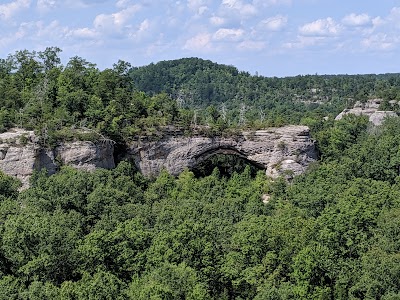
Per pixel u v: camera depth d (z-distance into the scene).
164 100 162.00
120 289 68.50
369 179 132.75
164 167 148.75
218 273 79.38
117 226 86.75
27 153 122.12
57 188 104.06
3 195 105.19
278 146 158.38
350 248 86.62
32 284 68.12
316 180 139.25
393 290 73.88
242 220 103.69
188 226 83.44
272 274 78.19
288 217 99.62
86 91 151.38
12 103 142.62
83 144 128.50
